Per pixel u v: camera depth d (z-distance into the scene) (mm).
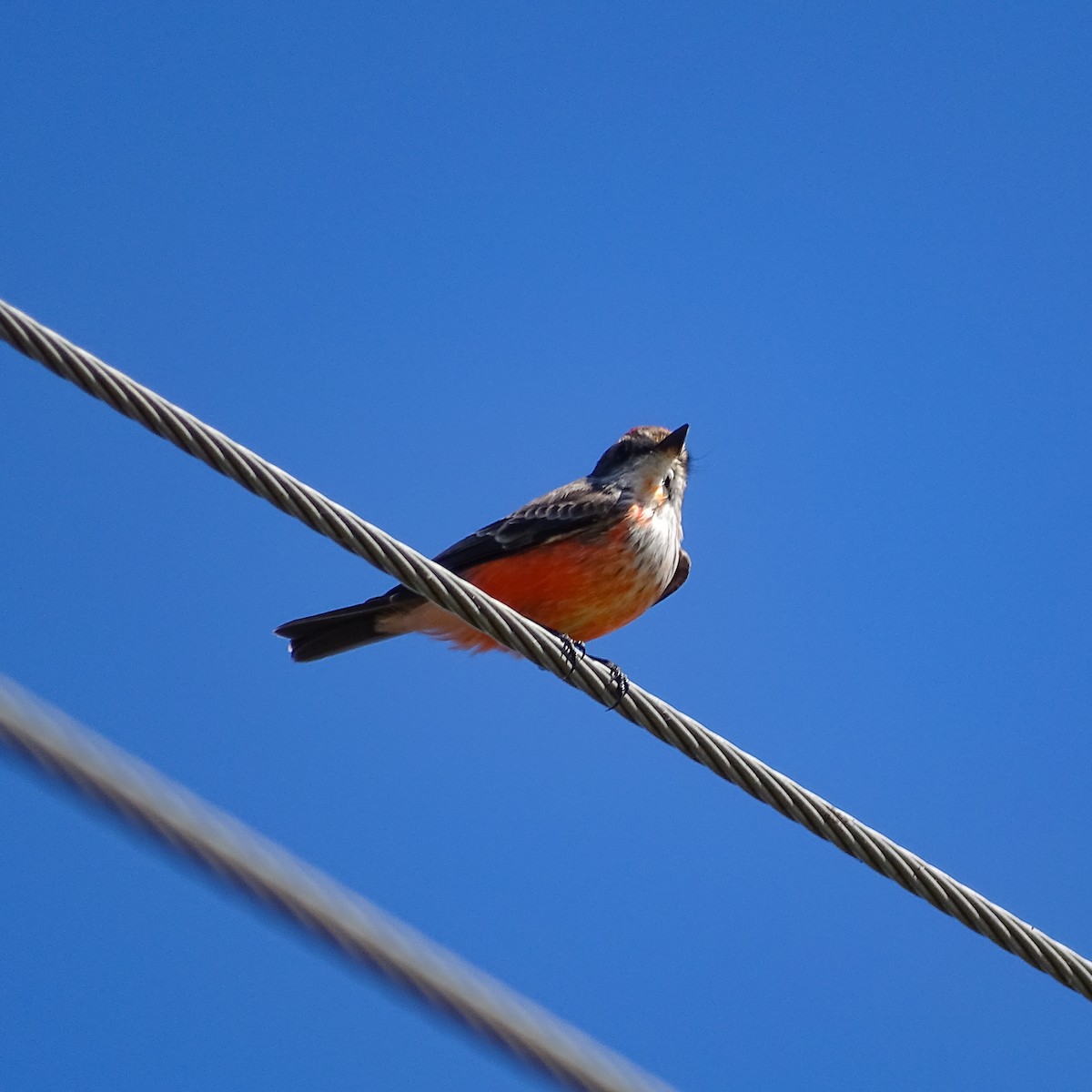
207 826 7973
